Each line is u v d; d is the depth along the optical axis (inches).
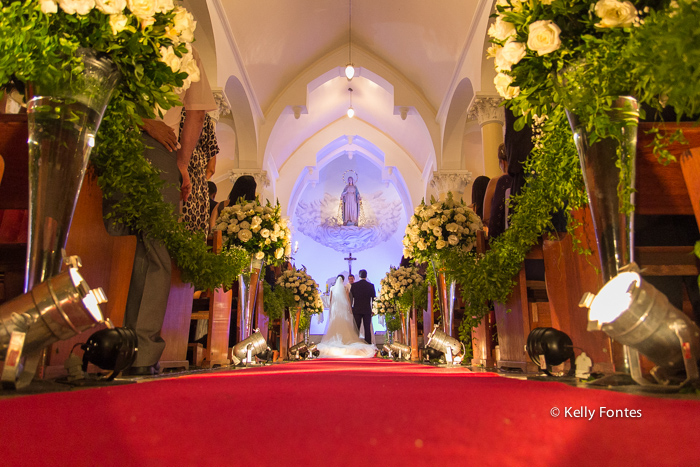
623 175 59.7
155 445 27.2
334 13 516.1
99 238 99.8
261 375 96.9
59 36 63.4
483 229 204.2
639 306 52.2
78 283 54.9
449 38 454.3
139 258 104.9
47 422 33.1
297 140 730.8
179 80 77.5
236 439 28.3
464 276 156.9
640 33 52.3
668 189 80.1
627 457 24.8
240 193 243.9
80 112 63.0
